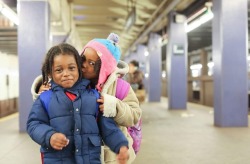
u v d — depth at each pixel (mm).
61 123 1595
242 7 8219
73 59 1650
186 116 11055
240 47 8227
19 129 7809
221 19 8211
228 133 7219
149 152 5355
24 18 7965
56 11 9297
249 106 15727
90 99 1661
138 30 20016
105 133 1693
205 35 17500
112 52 1868
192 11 12648
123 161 1663
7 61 16219
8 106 16172
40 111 1625
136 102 1945
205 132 7406
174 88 13758
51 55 1646
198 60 26672
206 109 13922
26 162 4785
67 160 1605
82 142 1606
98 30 20125
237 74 8203
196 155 5113
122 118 1744
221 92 8211
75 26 17953
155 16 15852
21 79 7902
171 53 13742
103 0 12984
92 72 1843
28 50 7941
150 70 19891
